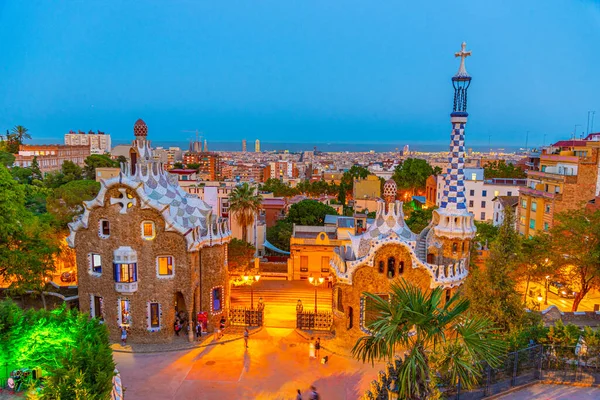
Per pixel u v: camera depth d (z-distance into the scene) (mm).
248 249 59562
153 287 41906
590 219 52312
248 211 66938
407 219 83812
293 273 62344
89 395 22781
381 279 40875
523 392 28469
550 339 31578
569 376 29328
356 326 41250
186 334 43906
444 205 44281
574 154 87562
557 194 74438
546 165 86625
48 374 25344
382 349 21500
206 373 36844
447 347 24578
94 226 42188
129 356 39812
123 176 40844
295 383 35344
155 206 40750
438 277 40844
